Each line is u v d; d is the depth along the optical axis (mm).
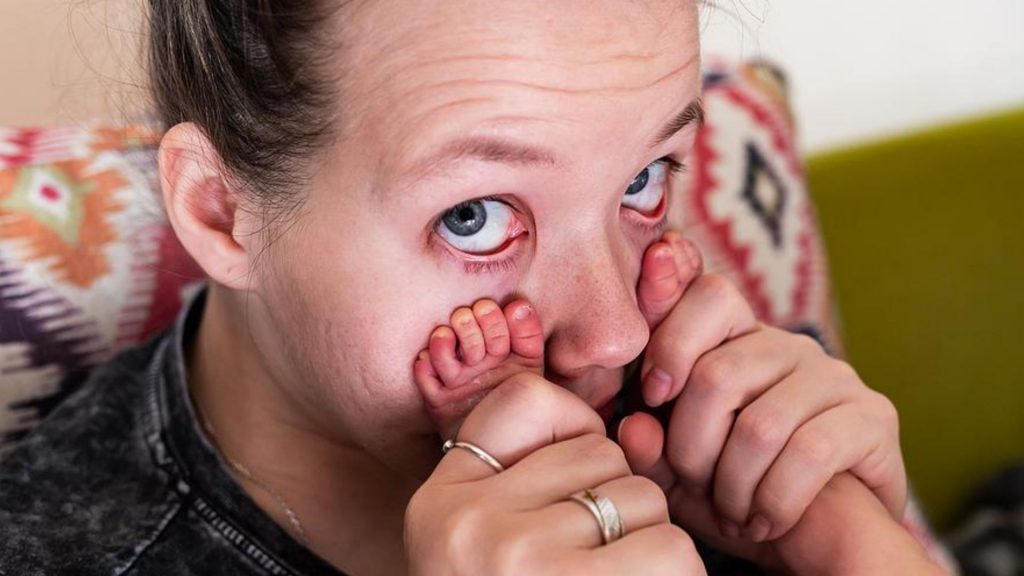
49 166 639
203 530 528
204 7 490
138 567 517
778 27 945
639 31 453
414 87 453
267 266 508
